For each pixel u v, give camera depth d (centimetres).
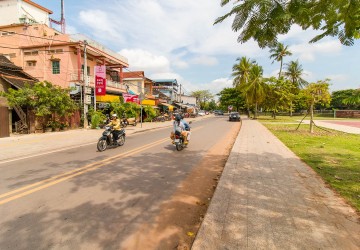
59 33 2645
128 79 3966
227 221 353
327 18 285
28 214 405
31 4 2791
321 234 314
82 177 621
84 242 322
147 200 473
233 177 579
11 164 771
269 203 420
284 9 219
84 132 1734
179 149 1024
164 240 331
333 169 649
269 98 4012
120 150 1035
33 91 1602
